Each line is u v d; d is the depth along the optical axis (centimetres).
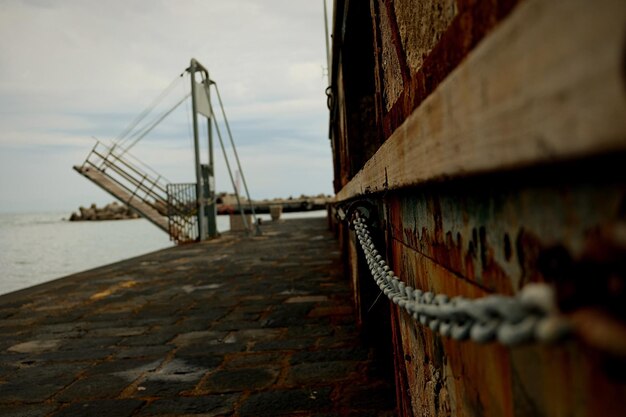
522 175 60
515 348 75
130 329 520
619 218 42
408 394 195
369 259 171
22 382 379
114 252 2134
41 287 805
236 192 1772
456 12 90
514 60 47
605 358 41
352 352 405
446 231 110
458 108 66
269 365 387
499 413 85
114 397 343
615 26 32
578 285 45
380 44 209
